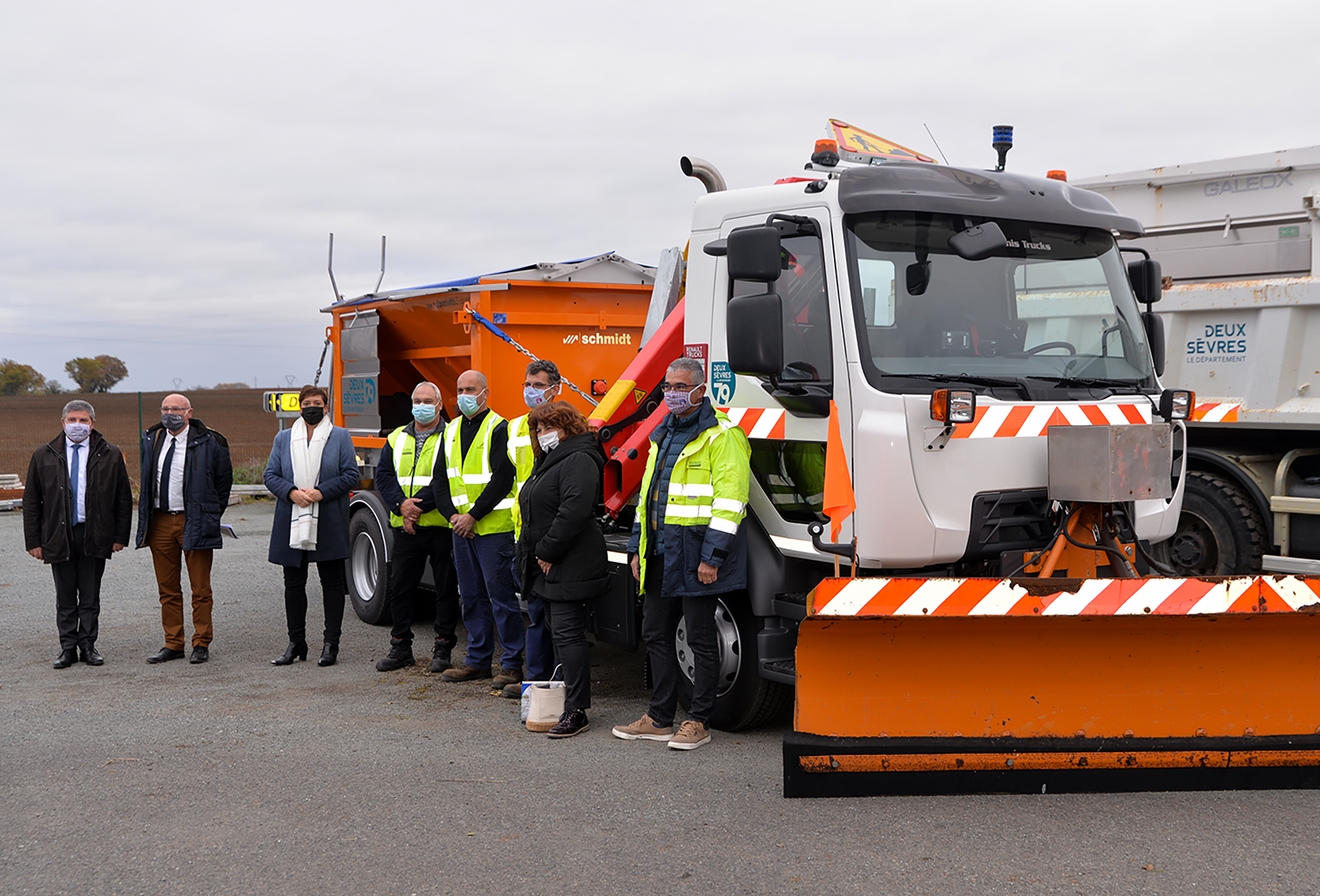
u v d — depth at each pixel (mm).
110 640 8398
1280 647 4492
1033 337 5195
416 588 7387
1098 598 4309
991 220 5168
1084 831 4055
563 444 5609
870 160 6188
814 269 5070
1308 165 6773
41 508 7438
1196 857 3799
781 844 4027
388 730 5805
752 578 5441
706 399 5348
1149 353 5555
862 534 4754
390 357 9117
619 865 3873
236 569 11984
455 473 6723
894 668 4480
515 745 5492
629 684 7035
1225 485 6922
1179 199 7500
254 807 4535
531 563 5762
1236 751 4414
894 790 4445
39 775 4992
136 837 4215
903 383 4770
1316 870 3684
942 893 3584
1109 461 4555
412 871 3852
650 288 8305
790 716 5934
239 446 24312
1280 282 6820
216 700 6504
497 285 7605
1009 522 4840
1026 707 4496
